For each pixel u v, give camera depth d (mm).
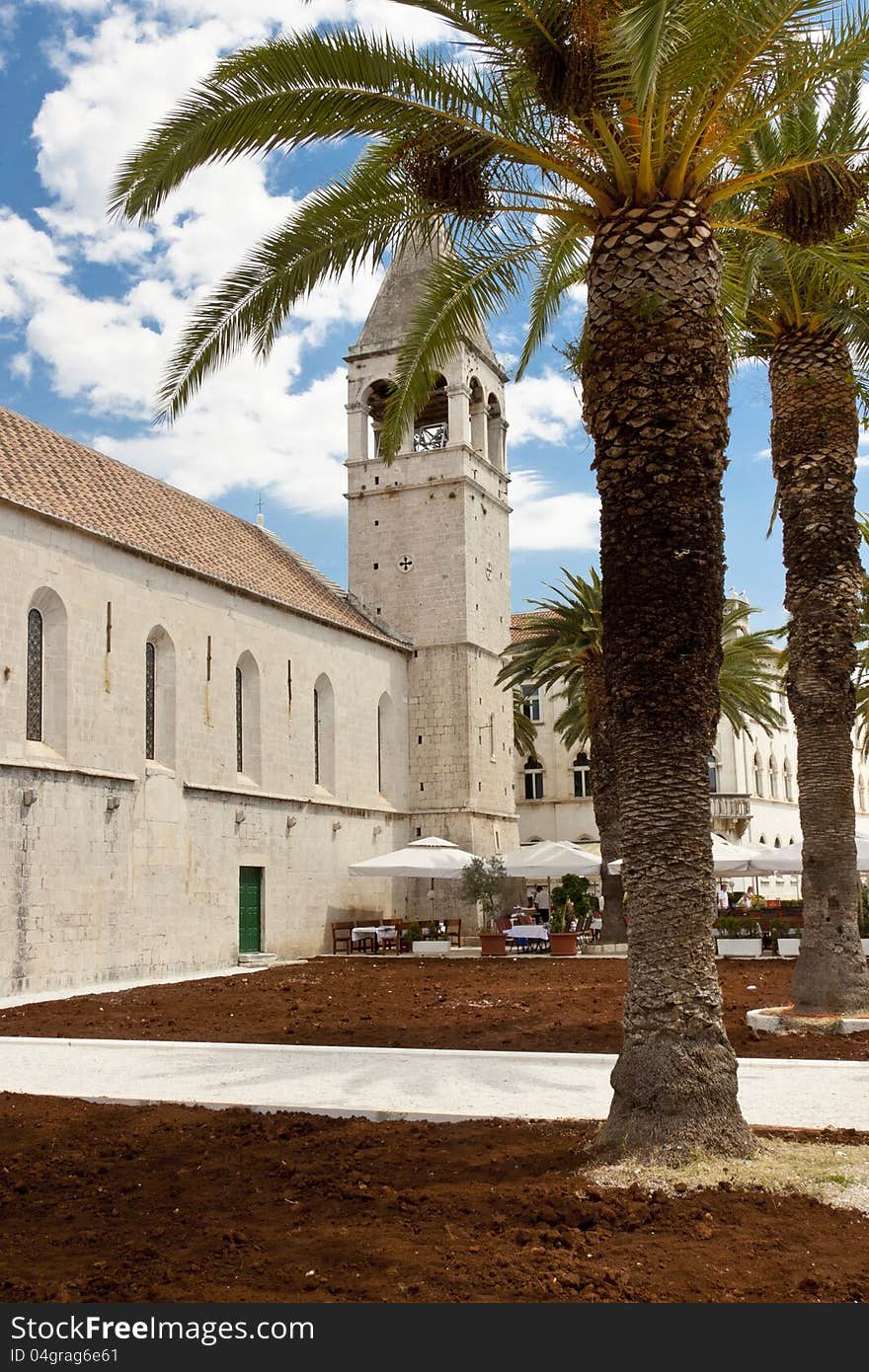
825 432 20984
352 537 57344
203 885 38094
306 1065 16922
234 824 40250
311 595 49344
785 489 21297
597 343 12133
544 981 31062
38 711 31984
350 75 13391
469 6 12000
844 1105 13352
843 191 13859
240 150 14102
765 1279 7781
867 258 16562
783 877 81188
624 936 43656
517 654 51781
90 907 32344
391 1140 11859
